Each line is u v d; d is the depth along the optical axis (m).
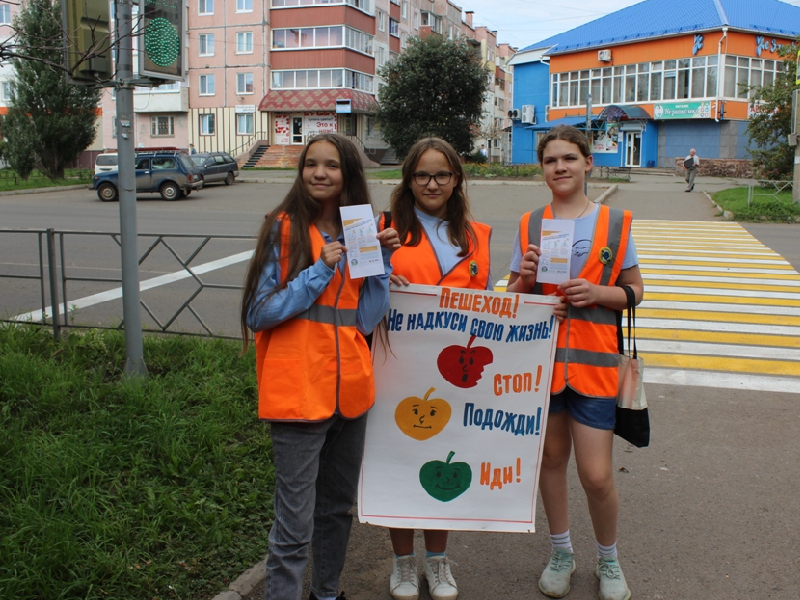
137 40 4.83
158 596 2.95
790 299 9.30
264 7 47.06
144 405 4.59
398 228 3.08
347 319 2.71
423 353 3.05
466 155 43.12
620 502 4.02
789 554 3.46
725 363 6.65
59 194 30.38
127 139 5.08
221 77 48.88
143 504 3.45
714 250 13.52
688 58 41.53
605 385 2.95
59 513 3.32
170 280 10.52
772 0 43.91
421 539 3.73
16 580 2.77
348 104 45.59
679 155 43.12
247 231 16.33
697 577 3.28
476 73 41.38
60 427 4.32
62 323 7.45
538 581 3.30
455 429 3.08
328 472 2.90
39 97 34.44
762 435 4.96
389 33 54.31
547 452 3.13
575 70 47.81
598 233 2.98
